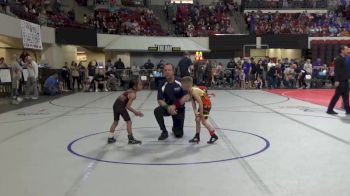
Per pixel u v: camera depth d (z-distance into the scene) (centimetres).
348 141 688
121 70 2208
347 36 2798
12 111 1179
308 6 3114
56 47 2222
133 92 670
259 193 420
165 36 2708
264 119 962
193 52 2688
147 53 2705
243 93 1811
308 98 1530
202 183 455
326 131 788
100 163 551
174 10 3055
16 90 1448
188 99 711
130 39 2603
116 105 682
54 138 743
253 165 532
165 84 733
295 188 435
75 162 558
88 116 1053
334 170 505
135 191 430
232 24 3016
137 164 542
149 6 3222
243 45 2741
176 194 419
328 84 2291
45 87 1795
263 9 3103
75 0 2827
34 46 1858
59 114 1102
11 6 1831
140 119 974
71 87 2123
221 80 2278
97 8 2862
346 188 434
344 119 952
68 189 439
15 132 814
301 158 569
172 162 551
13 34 1728
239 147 645
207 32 2819
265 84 2203
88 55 2712
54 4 2456
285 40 2759
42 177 487
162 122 723
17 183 464
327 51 2773
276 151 614
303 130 802
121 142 697
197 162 550
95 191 431
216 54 2814
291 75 2181
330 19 2983
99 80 2052
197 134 691
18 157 592
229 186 443
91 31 2438
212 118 984
